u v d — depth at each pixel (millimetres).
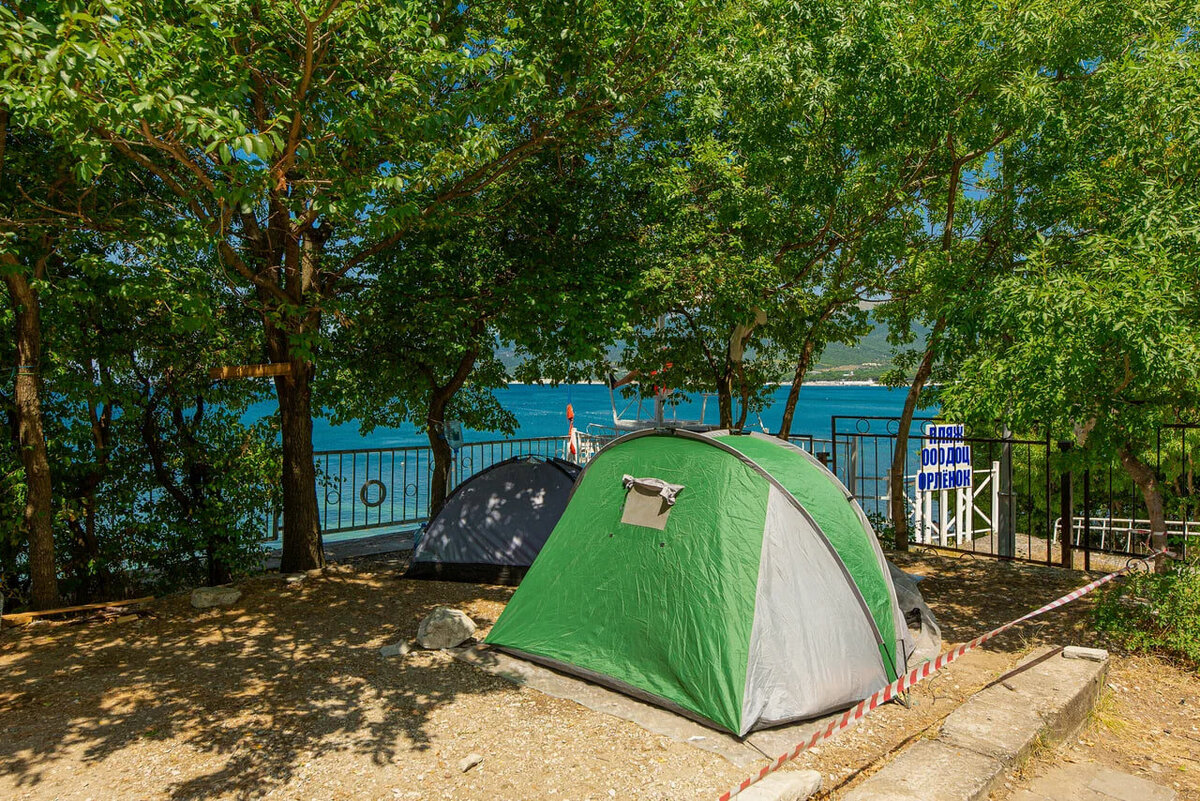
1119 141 6324
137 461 8945
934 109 7473
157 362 8734
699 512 5176
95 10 4133
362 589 7742
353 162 6867
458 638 5891
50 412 8070
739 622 4691
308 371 8398
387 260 8719
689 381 11156
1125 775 4059
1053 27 6930
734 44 7668
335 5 5113
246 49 5988
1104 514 17281
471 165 6098
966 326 6395
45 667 5500
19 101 4207
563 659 5320
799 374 10570
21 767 3994
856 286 9789
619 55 7062
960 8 7430
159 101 4090
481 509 8328
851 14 7355
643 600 5148
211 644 6016
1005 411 5863
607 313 7625
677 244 8422
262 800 3678
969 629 6457
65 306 6672
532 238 8445
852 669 4855
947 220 8625
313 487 8469
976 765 3832
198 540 8938
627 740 4332
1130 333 4836
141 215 7332
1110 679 5406
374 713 4691
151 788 3785
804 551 5023
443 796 3717
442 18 7441
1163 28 6629
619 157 8492
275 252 7883
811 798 3742
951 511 13008
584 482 6230
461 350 8414
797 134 8102
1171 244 5508
